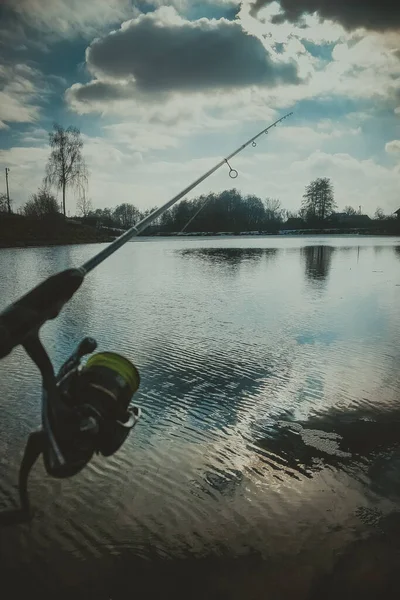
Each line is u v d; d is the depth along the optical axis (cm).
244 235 12675
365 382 990
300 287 2380
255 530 538
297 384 980
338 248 5922
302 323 1536
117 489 605
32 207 7838
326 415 836
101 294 2164
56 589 449
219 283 2555
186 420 808
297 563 489
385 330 1433
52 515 552
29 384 952
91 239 7838
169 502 583
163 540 518
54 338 1330
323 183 14400
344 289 2306
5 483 611
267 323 1538
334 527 544
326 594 446
